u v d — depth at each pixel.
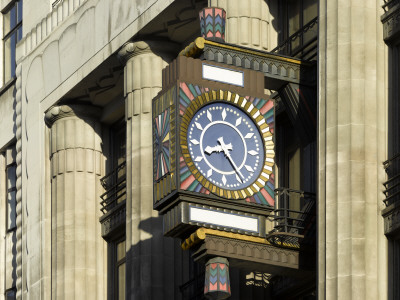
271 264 29.38
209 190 28.62
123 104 38.94
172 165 28.69
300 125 31.20
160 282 35.31
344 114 28.78
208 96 29.06
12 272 42.88
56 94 39.88
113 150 40.06
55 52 40.25
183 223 28.47
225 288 28.69
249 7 33.84
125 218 37.91
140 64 36.75
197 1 35.16
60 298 38.50
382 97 29.08
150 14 36.16
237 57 30.02
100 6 38.28
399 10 29.19
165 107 29.17
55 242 39.16
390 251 28.34
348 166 28.48
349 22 29.23
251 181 29.00
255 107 29.38
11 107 43.75
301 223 29.95
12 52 44.47
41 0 42.16
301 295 32.34
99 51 38.06
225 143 29.00
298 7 33.75
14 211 43.44
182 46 37.00
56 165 39.78
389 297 28.09
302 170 32.66
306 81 30.84
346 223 28.22
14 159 43.72
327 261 28.23
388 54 29.42
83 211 39.19
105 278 38.91
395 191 28.67
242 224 28.92
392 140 29.00
